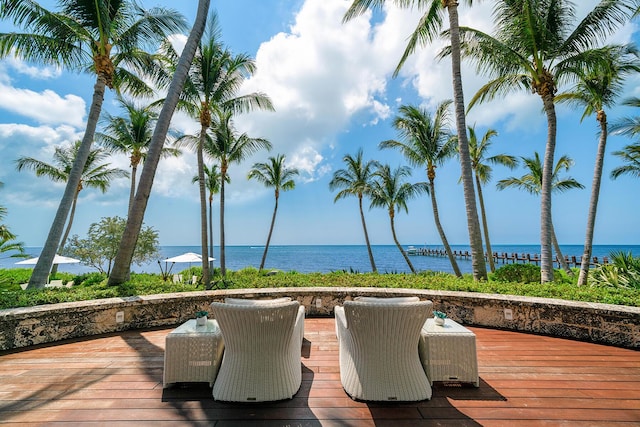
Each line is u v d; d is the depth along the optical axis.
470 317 4.42
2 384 2.52
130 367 2.89
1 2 5.46
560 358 3.11
